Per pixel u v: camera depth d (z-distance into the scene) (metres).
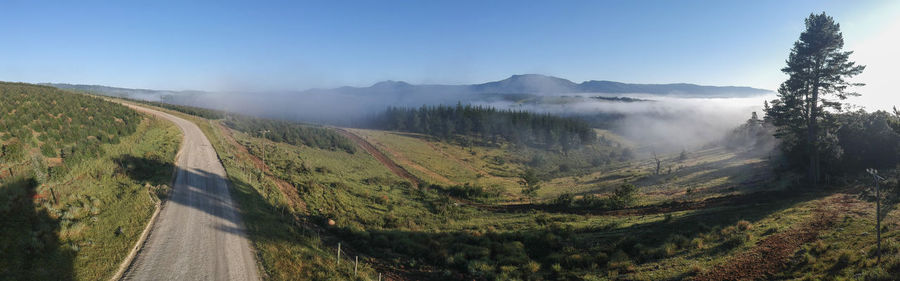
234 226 27.12
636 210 42.34
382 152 103.31
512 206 50.62
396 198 50.59
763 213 31.58
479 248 29.30
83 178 30.73
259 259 22.09
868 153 44.00
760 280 20.08
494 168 111.75
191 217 28.12
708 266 22.45
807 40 42.53
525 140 154.25
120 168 36.25
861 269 18.47
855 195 34.03
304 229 31.73
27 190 24.94
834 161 44.44
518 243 29.67
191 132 69.19
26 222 20.97
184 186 36.47
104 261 19.67
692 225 30.44
